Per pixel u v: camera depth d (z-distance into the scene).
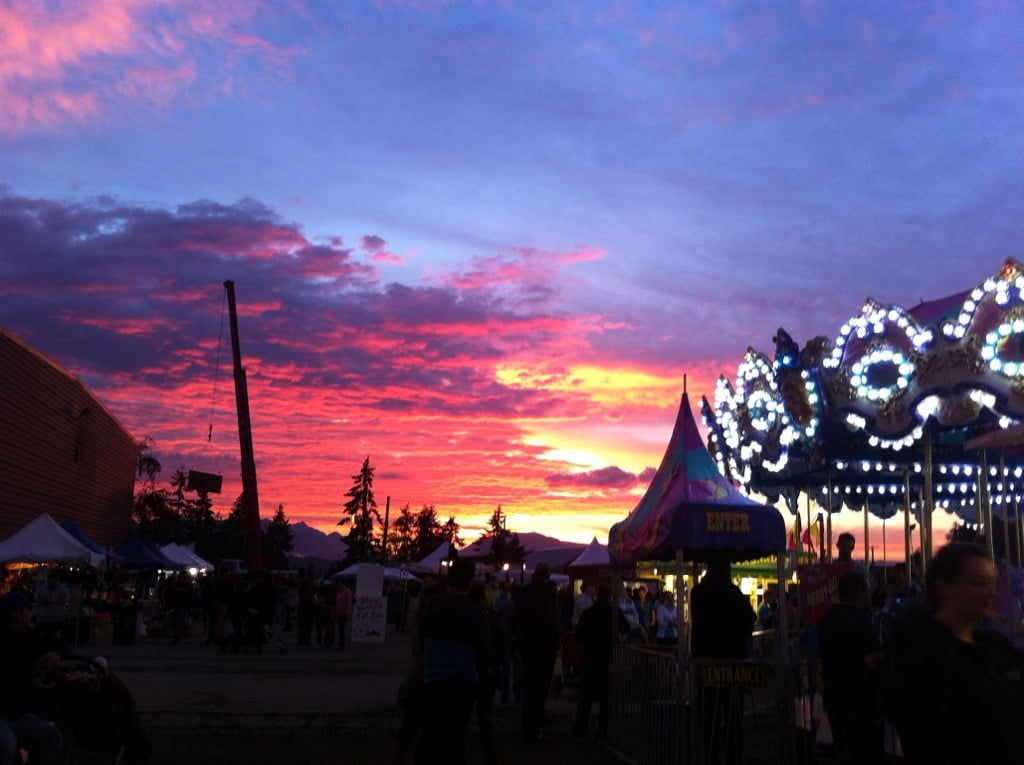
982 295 11.10
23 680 7.05
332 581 41.72
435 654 7.21
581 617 12.33
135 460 61.12
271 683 17.59
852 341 12.57
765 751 8.86
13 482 31.27
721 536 8.96
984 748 3.53
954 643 3.74
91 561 27.06
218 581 27.84
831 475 18.92
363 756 10.71
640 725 9.97
